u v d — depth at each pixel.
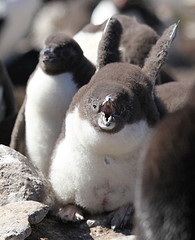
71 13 38.72
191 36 46.88
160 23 35.12
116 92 12.37
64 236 12.88
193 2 53.75
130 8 34.69
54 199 13.34
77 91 13.83
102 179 12.79
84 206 13.16
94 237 12.87
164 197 9.89
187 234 9.92
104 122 12.16
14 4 33.47
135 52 15.16
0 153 13.49
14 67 32.78
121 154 12.51
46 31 37.78
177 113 10.11
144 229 10.32
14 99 20.73
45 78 14.70
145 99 12.67
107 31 13.91
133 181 12.72
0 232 11.97
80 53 14.90
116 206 13.09
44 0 40.19
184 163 9.77
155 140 10.02
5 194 12.92
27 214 12.38
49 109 14.57
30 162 14.01
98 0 38.47
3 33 33.59
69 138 12.87
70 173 12.92
